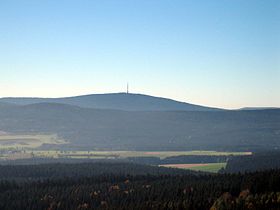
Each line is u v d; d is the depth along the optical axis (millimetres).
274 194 172125
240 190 188250
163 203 184000
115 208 189750
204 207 175000
